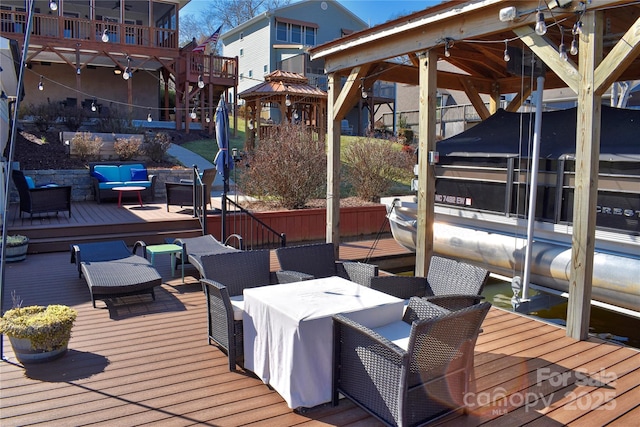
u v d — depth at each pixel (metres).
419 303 3.20
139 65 16.77
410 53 5.71
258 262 4.29
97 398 3.06
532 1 4.20
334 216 6.78
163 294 5.41
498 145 6.34
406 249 8.34
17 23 15.40
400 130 21.98
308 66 23.41
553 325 4.45
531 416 2.89
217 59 18.02
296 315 2.91
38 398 3.05
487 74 8.25
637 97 14.42
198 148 15.55
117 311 4.81
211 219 8.38
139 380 3.32
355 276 4.42
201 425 2.76
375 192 11.48
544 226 5.60
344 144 16.45
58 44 15.42
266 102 17.14
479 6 4.53
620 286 4.75
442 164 6.99
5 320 3.54
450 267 3.97
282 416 2.88
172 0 17.48
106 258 5.75
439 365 2.67
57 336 3.57
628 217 4.90
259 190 10.52
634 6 4.69
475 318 2.71
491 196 6.30
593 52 3.85
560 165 5.45
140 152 12.91
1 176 8.27
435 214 7.04
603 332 5.41
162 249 5.87
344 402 3.07
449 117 21.22
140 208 9.79
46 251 7.39
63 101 16.39
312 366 2.93
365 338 2.76
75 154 12.16
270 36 25.09
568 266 5.04
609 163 5.08
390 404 2.62
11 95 12.22
